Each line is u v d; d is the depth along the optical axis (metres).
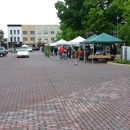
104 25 40.75
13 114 7.38
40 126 6.27
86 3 42.16
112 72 17.89
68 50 41.88
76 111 7.66
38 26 125.06
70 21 46.84
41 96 9.88
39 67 22.77
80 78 14.77
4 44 124.69
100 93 10.34
